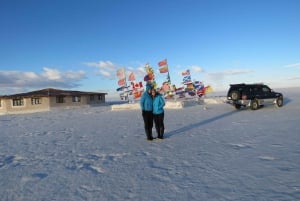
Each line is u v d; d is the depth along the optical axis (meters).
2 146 10.38
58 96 41.12
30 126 17.73
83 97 44.44
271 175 5.36
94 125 16.09
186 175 5.65
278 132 10.32
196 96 34.25
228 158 6.80
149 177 5.66
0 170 6.88
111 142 9.95
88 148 9.06
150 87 9.91
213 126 13.02
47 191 5.20
